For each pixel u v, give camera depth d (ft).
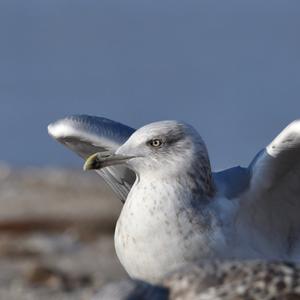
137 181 36.40
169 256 34.88
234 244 35.45
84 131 38.91
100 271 52.29
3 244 58.75
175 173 35.86
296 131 34.78
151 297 27.48
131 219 35.22
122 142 38.70
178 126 36.27
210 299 27.27
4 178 81.87
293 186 36.55
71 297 46.73
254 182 36.06
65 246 59.41
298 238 37.14
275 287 27.17
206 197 35.73
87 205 70.03
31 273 49.60
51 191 75.97
